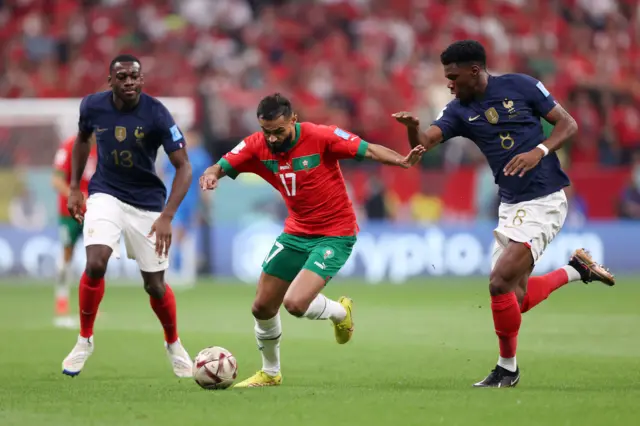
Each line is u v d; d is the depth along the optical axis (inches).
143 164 1118.4
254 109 3297.2
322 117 3358.8
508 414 792.9
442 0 4003.4
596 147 3435.0
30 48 3705.7
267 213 3011.8
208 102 3046.3
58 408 837.2
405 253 2979.8
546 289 1109.1
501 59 3740.2
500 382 994.7
